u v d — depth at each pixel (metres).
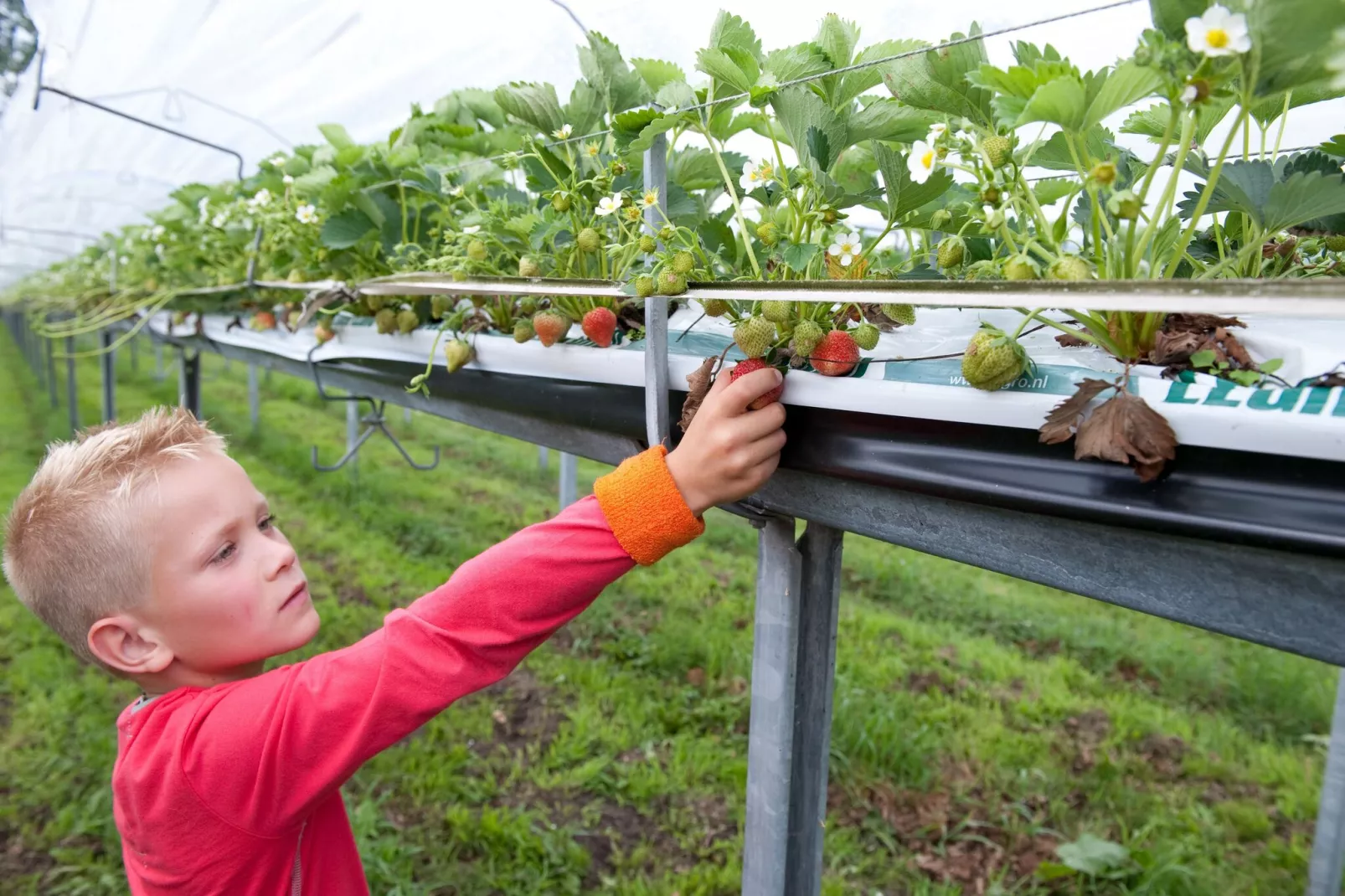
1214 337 0.78
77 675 3.61
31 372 14.59
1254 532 0.68
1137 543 0.79
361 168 2.29
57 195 7.75
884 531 1.04
